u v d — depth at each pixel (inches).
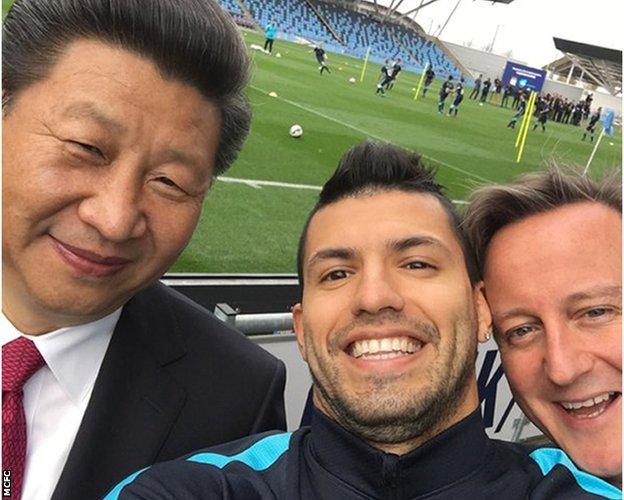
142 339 18.3
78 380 17.0
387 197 19.3
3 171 13.7
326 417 18.0
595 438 20.5
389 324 17.8
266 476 17.7
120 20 13.1
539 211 20.6
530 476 18.8
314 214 20.4
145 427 17.6
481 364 35.6
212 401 18.8
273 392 20.1
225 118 15.5
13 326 16.2
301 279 20.8
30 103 13.4
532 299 19.9
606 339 19.3
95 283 14.6
